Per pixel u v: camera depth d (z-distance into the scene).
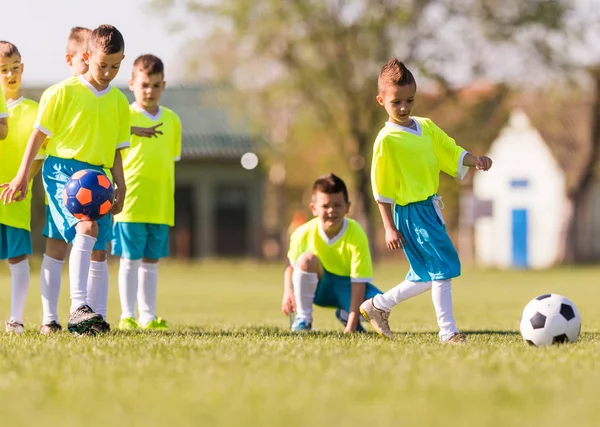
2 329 14.71
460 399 7.03
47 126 13.07
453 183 64.69
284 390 7.41
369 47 58.16
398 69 12.32
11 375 8.38
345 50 58.78
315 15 57.91
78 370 8.67
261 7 57.72
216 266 62.03
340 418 6.26
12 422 6.30
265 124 61.91
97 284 13.75
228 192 73.00
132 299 16.19
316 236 15.23
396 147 12.24
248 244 73.00
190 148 71.81
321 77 58.91
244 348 10.55
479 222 79.19
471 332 15.24
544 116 68.69
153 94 16.22
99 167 13.42
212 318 20.25
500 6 58.38
